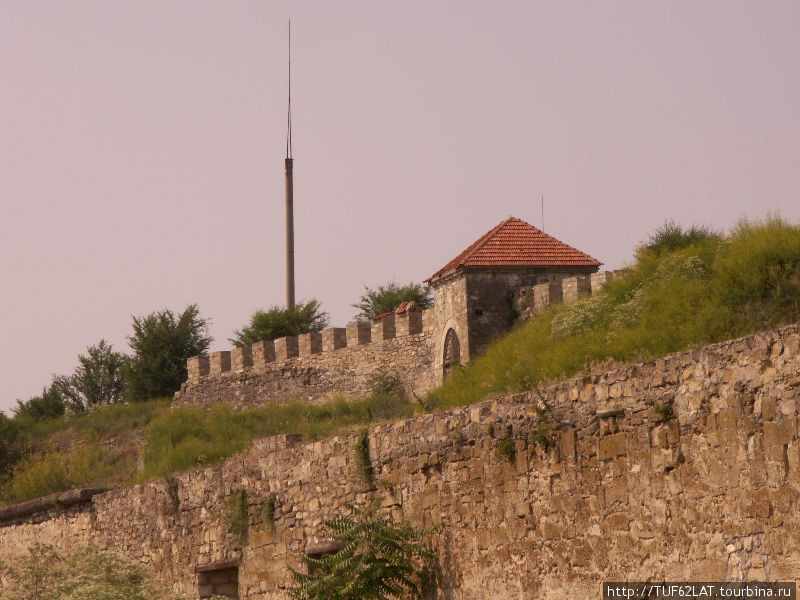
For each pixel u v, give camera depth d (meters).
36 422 140.38
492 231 104.31
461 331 100.81
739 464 42.53
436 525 54.78
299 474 63.59
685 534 44.16
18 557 73.31
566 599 48.53
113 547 77.12
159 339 161.38
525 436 50.91
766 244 59.84
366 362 122.19
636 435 46.28
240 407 135.50
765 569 41.44
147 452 114.62
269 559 65.19
